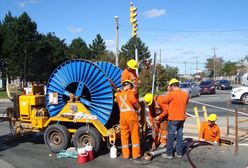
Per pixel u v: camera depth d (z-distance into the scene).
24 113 9.95
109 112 8.85
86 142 8.87
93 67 8.93
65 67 9.28
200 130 9.98
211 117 9.77
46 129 9.30
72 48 68.62
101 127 8.75
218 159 8.34
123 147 8.46
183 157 8.56
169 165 7.86
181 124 8.52
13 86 11.02
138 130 8.45
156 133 9.41
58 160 8.44
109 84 8.83
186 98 8.43
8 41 46.59
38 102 9.89
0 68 51.56
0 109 22.00
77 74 9.13
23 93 10.46
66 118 9.16
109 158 8.52
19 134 10.19
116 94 8.45
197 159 8.34
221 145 9.91
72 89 9.52
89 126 8.99
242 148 9.51
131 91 8.26
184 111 8.41
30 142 10.52
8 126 13.59
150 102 9.40
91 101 9.05
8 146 10.04
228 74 113.31
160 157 8.56
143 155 8.71
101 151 9.22
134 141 8.33
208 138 9.91
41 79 10.41
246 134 11.38
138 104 8.25
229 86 56.78
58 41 53.69
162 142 9.52
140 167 7.72
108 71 10.44
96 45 74.44
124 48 74.25
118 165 7.90
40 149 9.62
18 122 10.07
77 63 9.09
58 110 9.48
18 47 45.41
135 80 9.28
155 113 9.54
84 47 69.25
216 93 43.62
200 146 9.70
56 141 9.26
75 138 8.94
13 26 46.72
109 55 51.41
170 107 8.41
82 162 8.12
